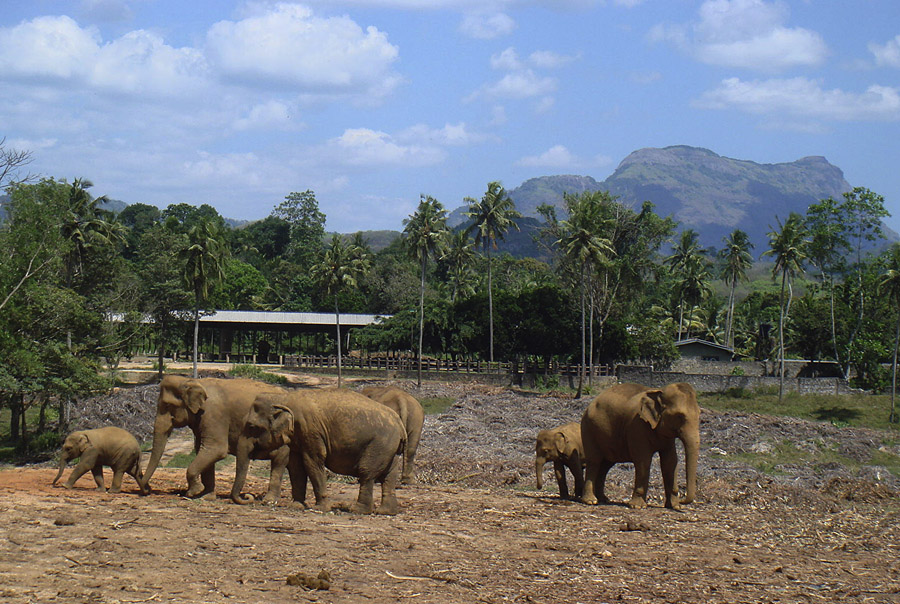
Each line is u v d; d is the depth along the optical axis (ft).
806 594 42.04
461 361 267.18
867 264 249.55
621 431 68.18
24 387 129.49
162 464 109.40
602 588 40.55
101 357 171.01
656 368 271.28
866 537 62.44
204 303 236.02
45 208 143.64
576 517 61.67
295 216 504.84
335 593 36.27
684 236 341.00
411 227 250.37
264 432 57.21
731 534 59.06
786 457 138.72
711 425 164.04
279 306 397.60
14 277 136.26
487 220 252.42
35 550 40.16
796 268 223.10
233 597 34.35
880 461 142.00
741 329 381.60
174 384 60.85
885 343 236.02
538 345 252.62
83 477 76.59
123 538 43.34
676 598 39.52
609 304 265.95
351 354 313.73
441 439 141.59
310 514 53.83
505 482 94.58
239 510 53.78
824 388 225.56
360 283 352.08
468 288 353.10
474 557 45.27
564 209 278.87
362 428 55.26
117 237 220.43
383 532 49.75
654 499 80.89
